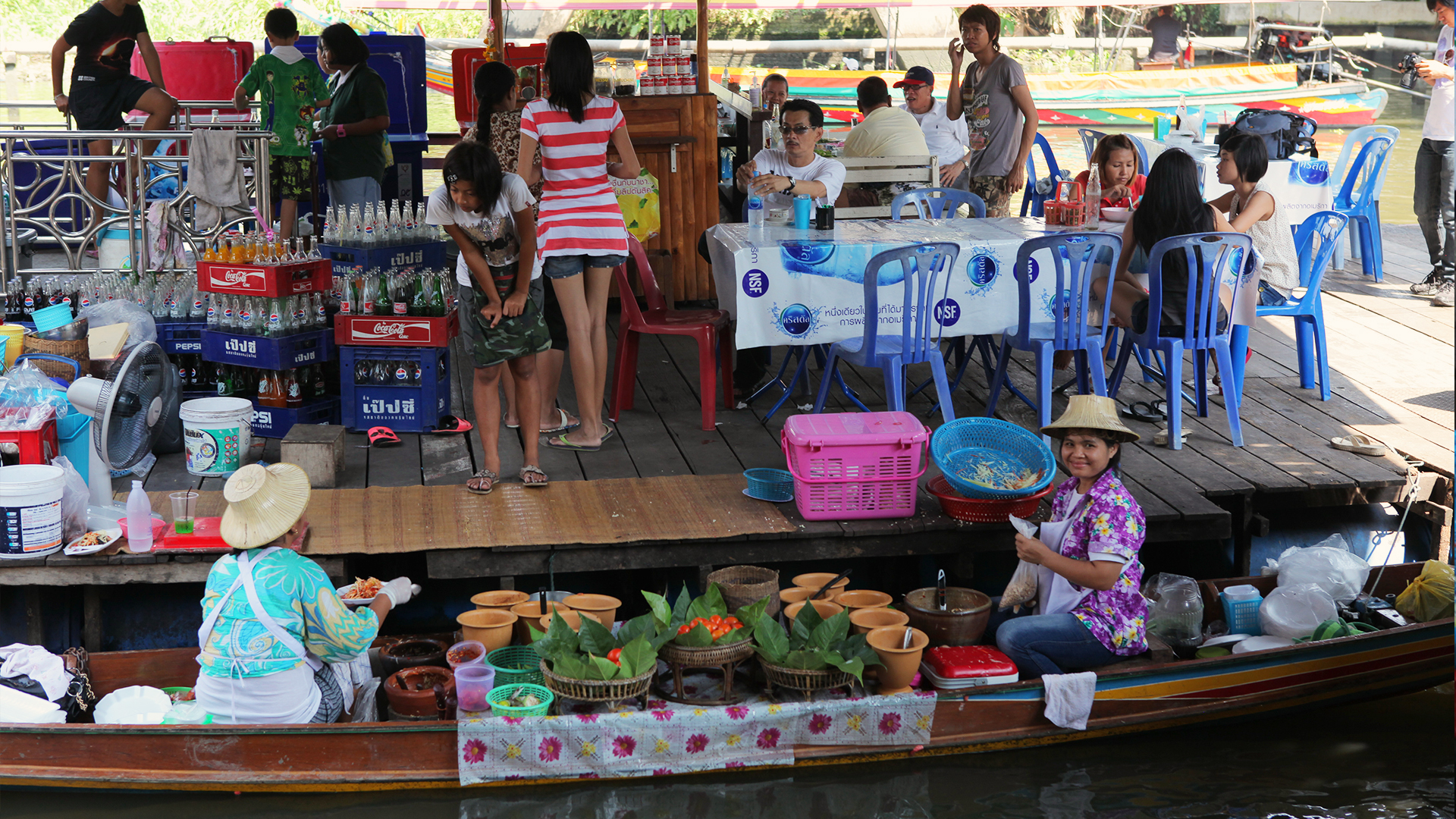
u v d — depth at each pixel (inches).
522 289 201.2
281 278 225.5
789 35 948.6
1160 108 704.4
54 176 355.9
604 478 215.5
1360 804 161.0
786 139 259.0
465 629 178.2
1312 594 187.3
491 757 158.6
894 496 195.9
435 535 189.5
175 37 895.7
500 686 168.6
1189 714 175.5
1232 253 232.4
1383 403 259.0
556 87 210.5
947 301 235.0
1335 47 856.9
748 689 170.9
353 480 213.3
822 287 229.9
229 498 159.8
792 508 201.2
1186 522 199.2
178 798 157.1
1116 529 168.7
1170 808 159.6
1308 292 259.8
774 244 229.6
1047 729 171.2
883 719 165.6
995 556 211.6
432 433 237.5
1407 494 214.8
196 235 277.3
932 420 250.4
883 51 861.8
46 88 773.3
